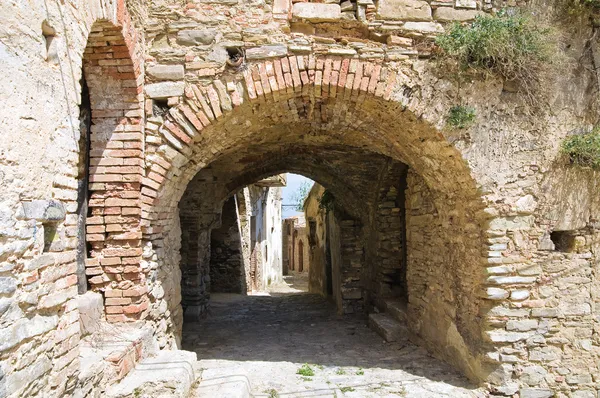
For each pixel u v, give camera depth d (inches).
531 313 181.3
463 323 198.4
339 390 183.3
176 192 204.7
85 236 167.0
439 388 184.9
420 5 180.1
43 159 97.2
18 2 88.1
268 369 212.5
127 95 166.9
